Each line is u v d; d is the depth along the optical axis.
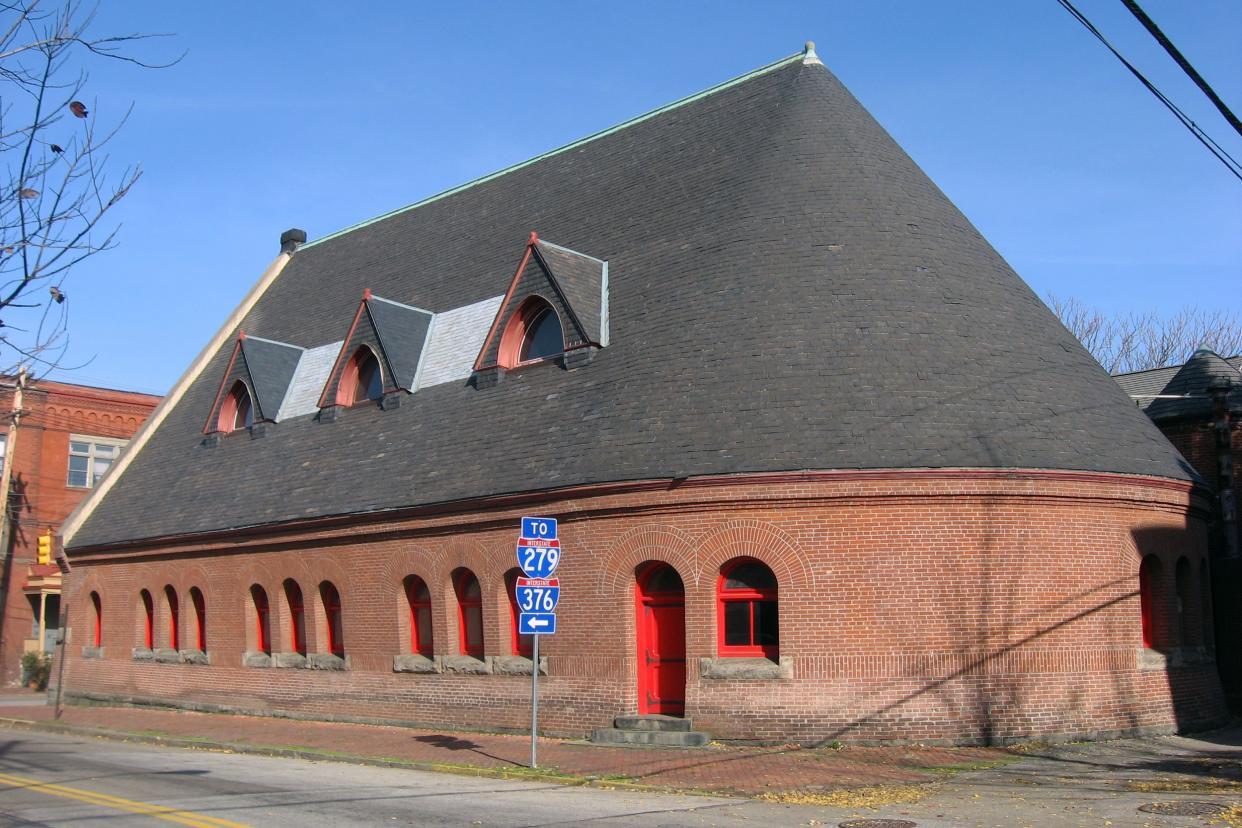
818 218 23.95
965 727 19.39
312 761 20.73
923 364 21.20
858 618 19.61
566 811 14.24
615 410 22.69
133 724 28.83
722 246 24.38
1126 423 22.42
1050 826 12.78
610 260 27.25
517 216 32.66
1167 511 22.16
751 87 29.12
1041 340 23.09
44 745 24.91
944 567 19.70
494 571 23.70
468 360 28.47
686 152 28.81
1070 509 20.56
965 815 13.58
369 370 31.08
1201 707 22.31
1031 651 19.89
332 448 29.81
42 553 40.44
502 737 22.67
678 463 20.67
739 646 20.56
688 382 21.97
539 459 23.20
